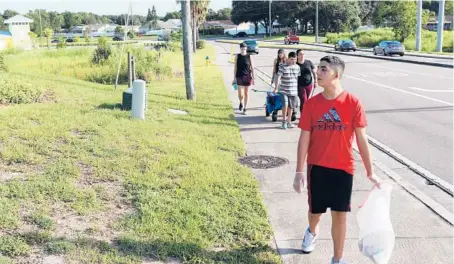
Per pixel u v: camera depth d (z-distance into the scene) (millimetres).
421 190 6445
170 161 6645
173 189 5648
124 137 7816
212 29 129875
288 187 6223
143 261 4035
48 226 4488
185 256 4145
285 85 9922
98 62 22844
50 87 12289
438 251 4527
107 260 3975
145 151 7039
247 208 5258
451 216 5324
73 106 10180
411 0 54531
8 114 8797
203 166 6543
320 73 3805
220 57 39000
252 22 121625
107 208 5047
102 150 6980
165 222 4750
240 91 11969
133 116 9453
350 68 27625
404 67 27734
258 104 13320
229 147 7961
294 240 4691
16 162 6242
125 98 10172
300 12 103000
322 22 99688
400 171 7340
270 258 4230
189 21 13102
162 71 20625
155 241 4352
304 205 5590
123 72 19172
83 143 7242
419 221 5203
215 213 5027
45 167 6098
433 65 28328
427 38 53156
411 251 4520
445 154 8336
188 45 13188
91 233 4461
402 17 55281
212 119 10422
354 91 17016
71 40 82125
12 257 3947
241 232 4672
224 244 4445
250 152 8047
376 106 13578
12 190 5227
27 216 4680
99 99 11281
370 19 112500
